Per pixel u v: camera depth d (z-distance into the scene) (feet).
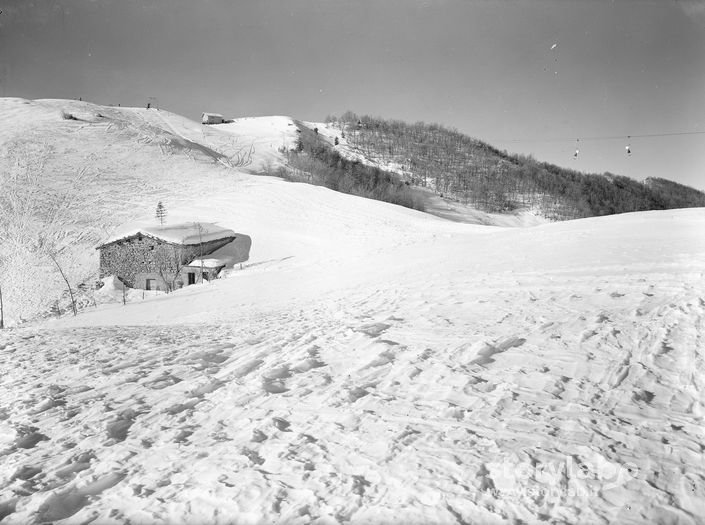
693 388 14.97
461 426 13.58
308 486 11.05
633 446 11.80
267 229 167.43
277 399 17.34
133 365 24.26
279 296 68.95
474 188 515.50
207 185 220.64
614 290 29.50
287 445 13.37
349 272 79.20
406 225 172.24
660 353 18.10
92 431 15.49
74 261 131.44
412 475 11.16
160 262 132.16
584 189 568.82
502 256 56.39
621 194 583.17
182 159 252.01
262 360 23.48
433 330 25.59
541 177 604.49
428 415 14.62
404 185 442.50
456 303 32.83
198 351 27.04
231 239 152.35
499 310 28.63
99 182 201.98
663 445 11.78
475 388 16.51
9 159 205.98
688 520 9.00
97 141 249.96
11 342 33.91
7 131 243.60
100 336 35.53
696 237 50.31
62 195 178.91
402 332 25.98
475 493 10.24
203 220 175.32
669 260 37.22
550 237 69.87
